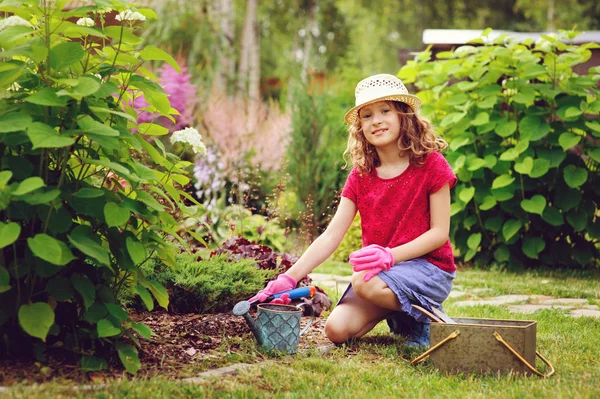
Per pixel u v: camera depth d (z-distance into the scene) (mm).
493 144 6070
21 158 2361
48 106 2395
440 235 3109
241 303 2924
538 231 6133
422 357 2773
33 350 2441
